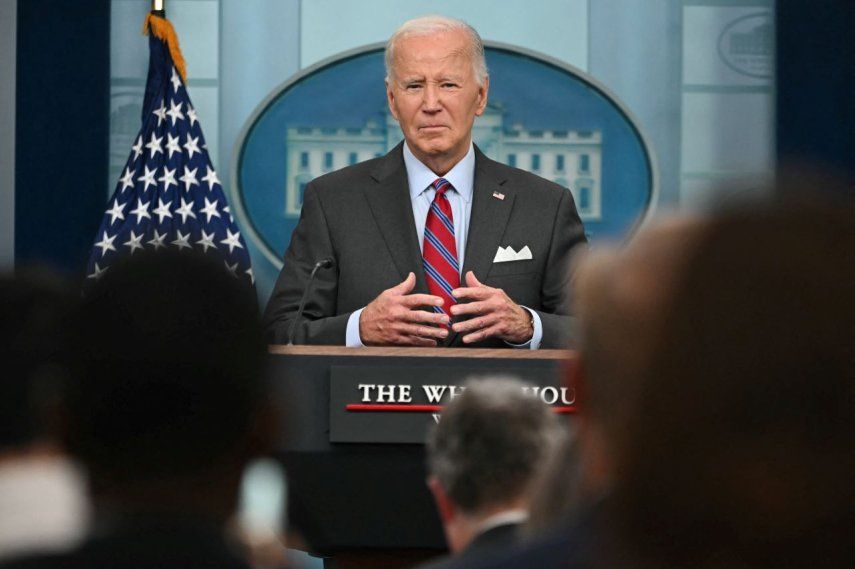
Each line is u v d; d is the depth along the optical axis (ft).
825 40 44.45
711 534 5.49
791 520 5.35
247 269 41.88
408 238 27.78
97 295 8.28
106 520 8.18
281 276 28.14
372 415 20.40
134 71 44.60
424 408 20.38
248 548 8.54
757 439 5.37
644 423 5.58
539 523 7.94
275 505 20.12
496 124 44.45
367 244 27.81
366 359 20.61
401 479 20.49
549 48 45.01
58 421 8.39
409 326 23.86
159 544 8.08
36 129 44.19
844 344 5.26
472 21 44.98
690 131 44.75
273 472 20.01
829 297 5.29
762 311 5.35
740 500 5.41
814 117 44.42
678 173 44.68
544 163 44.29
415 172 28.94
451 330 26.12
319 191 28.86
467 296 24.18
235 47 44.83
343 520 20.53
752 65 44.83
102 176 44.24
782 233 5.40
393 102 29.25
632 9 44.98
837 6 44.45
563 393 20.49
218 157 44.65
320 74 44.34
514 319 24.21
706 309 5.44
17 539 8.08
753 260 5.39
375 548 20.61
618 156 44.24
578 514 6.94
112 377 8.14
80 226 44.16
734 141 44.73
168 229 41.75
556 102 44.37
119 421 8.15
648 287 5.66
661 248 5.68
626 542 5.76
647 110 44.86
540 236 28.02
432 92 28.37
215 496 8.42
